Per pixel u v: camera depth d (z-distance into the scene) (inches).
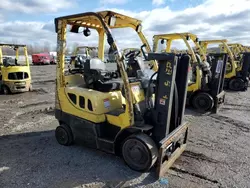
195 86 246.8
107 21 118.9
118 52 108.6
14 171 118.7
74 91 136.6
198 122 206.8
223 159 133.6
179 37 259.9
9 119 212.7
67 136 145.8
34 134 173.8
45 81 494.0
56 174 115.5
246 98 320.8
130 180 109.9
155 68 149.2
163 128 113.7
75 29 145.2
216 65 236.8
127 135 120.4
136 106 115.6
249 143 158.6
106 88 136.6
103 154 137.3
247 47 609.3
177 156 127.8
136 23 137.4
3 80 333.7
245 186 106.7
